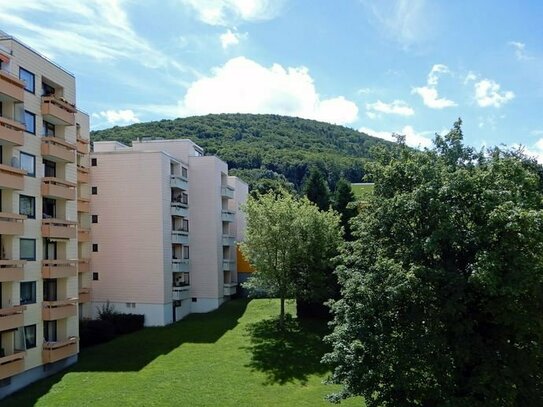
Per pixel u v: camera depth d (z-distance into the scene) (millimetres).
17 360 25516
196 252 49844
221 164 52469
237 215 62219
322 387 27234
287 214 39062
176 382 27641
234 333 38875
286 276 39344
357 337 19281
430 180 20547
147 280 42938
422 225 20609
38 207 28656
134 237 43344
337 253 38750
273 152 106125
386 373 18469
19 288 26656
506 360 18375
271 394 26094
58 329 30266
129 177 43719
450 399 17094
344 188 51250
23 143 26750
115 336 38594
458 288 18188
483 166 21594
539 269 17516
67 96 31688
